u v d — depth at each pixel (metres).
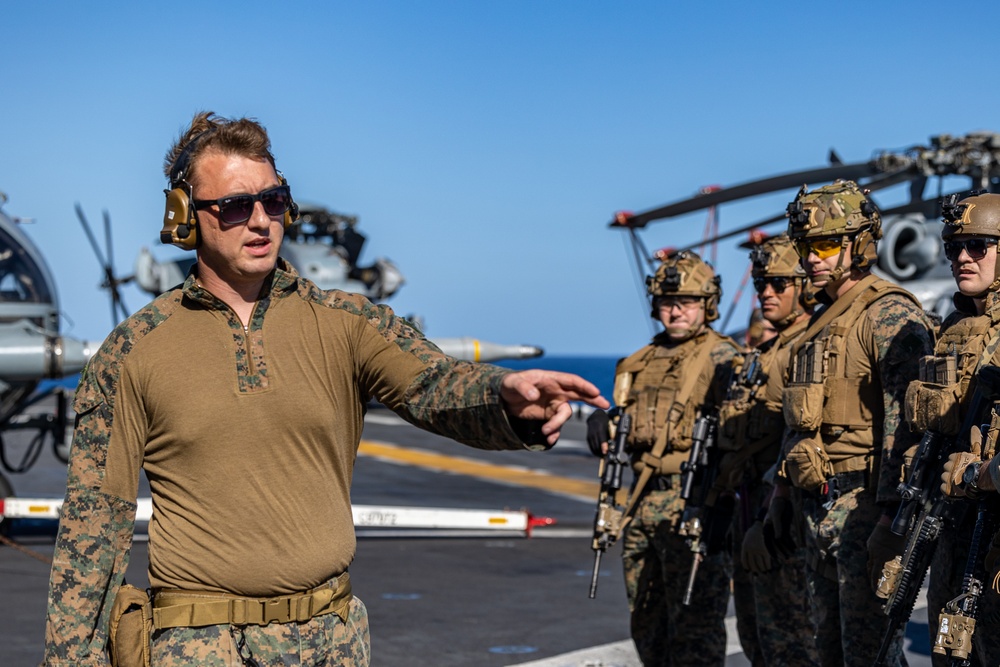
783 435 4.32
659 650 5.00
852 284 4.08
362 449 18.92
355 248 27.98
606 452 5.01
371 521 9.53
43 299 10.61
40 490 13.34
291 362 2.50
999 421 3.08
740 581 4.96
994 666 3.18
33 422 10.48
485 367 2.35
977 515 3.18
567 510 12.03
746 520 4.66
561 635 6.36
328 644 2.49
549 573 8.36
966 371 3.29
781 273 4.78
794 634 4.43
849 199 4.02
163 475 2.47
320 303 2.58
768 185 15.97
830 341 3.95
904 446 3.58
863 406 3.86
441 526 9.98
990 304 3.34
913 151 14.59
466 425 2.32
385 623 6.66
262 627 2.43
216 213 2.44
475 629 6.52
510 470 16.02
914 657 5.56
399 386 2.48
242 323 2.51
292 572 2.44
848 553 3.80
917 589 3.34
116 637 2.41
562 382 2.13
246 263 2.45
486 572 8.38
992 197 3.40
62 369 9.59
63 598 2.39
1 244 10.45
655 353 5.15
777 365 4.51
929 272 14.98
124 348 2.45
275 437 2.46
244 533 2.43
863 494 3.82
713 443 4.61
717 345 5.02
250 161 2.48
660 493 4.88
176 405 2.43
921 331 3.73
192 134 2.57
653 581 4.97
